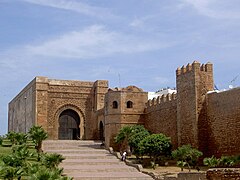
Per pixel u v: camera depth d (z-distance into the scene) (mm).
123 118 52406
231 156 33125
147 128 52906
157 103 50750
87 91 64500
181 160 37250
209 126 39531
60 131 62812
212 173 9375
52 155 33719
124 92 53062
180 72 43531
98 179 32906
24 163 31594
